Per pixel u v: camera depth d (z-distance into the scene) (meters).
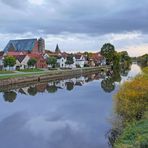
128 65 199.00
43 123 33.97
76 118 35.81
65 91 64.38
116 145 19.83
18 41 181.88
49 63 142.38
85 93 59.75
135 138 19.38
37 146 25.53
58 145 25.73
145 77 40.09
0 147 25.34
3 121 35.12
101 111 39.69
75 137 27.77
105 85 76.12
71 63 160.12
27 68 125.94
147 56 184.75
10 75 87.62
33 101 50.34
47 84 82.88
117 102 27.52
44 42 197.25
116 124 26.73
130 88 28.52
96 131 29.47
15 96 57.44
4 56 124.62
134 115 26.05
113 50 172.75
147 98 26.94
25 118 36.75
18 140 27.44
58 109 42.12
